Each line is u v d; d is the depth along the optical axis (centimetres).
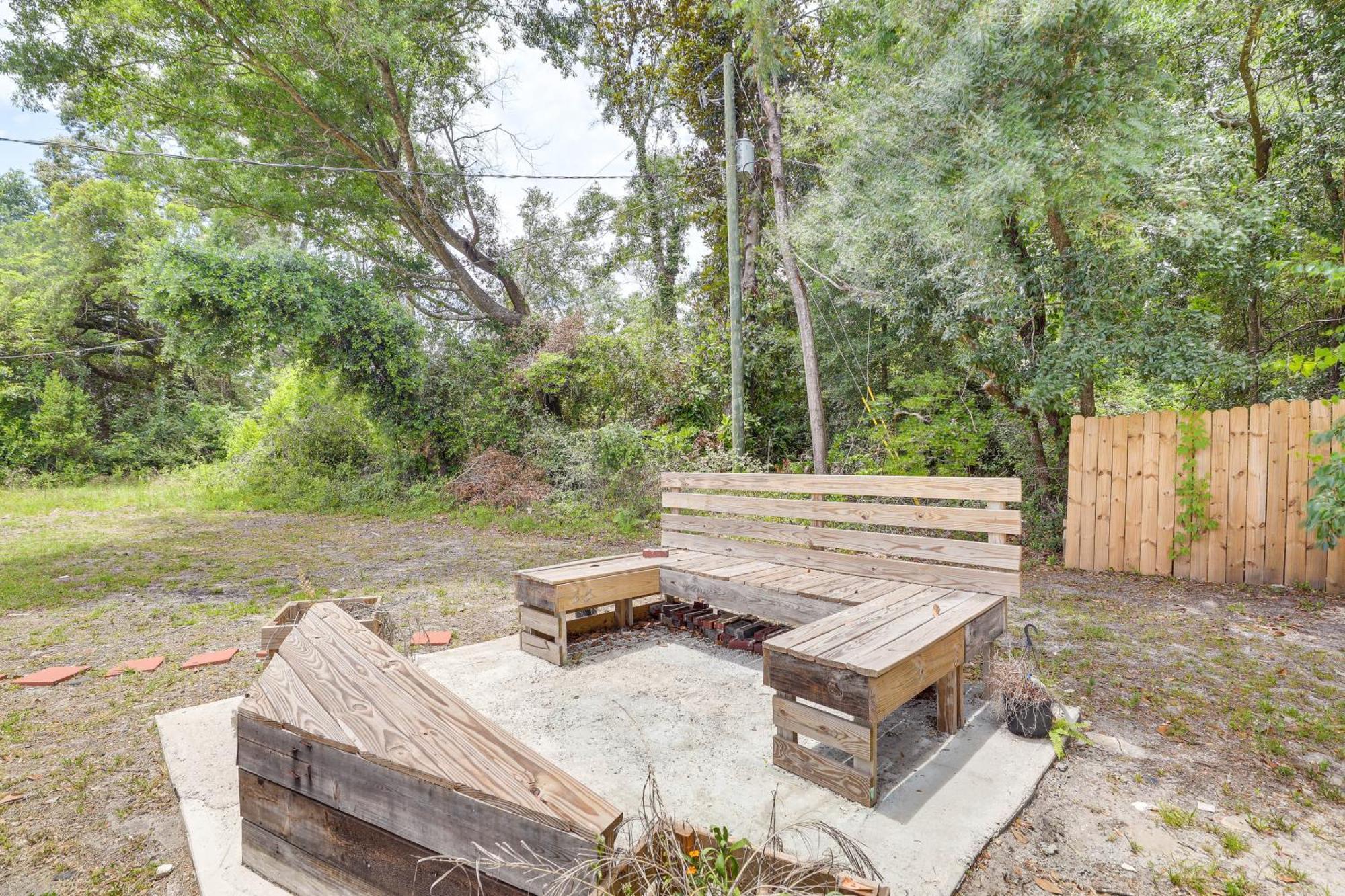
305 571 605
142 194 1650
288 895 162
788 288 1047
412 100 1214
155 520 1007
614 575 358
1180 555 546
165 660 370
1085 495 599
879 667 203
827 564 359
